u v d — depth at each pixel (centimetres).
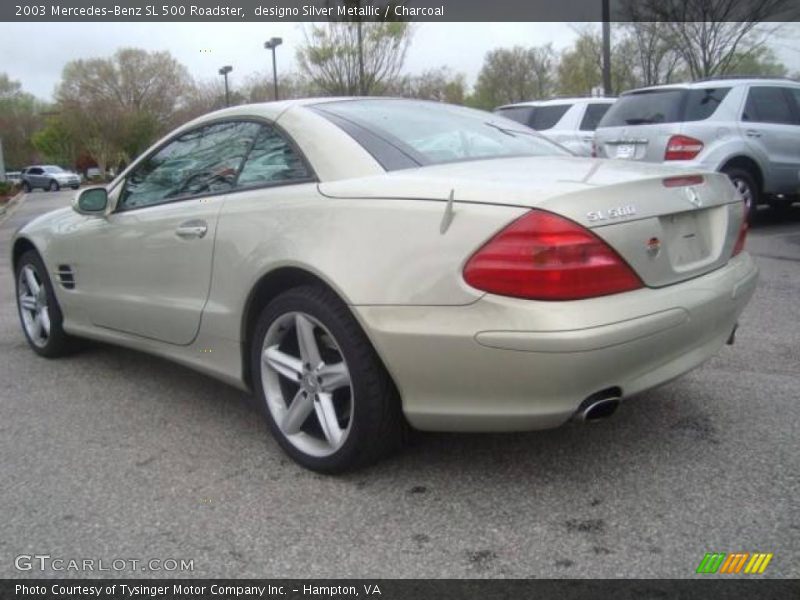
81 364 471
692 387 381
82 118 5906
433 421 267
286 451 314
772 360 423
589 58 2519
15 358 491
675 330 263
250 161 338
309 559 244
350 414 285
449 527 259
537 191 248
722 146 846
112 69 5925
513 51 3659
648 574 229
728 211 308
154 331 381
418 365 260
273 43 2689
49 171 4984
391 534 256
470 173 280
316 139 312
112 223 402
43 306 480
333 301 283
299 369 303
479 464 303
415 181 274
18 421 373
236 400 396
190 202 358
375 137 313
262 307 327
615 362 246
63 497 290
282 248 296
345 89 2089
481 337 245
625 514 262
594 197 249
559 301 240
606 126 927
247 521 268
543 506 270
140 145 5684
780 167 886
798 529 249
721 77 908
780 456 301
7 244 1365
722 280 292
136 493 292
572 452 310
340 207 284
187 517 273
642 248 257
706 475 287
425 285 255
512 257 242
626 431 329
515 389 247
